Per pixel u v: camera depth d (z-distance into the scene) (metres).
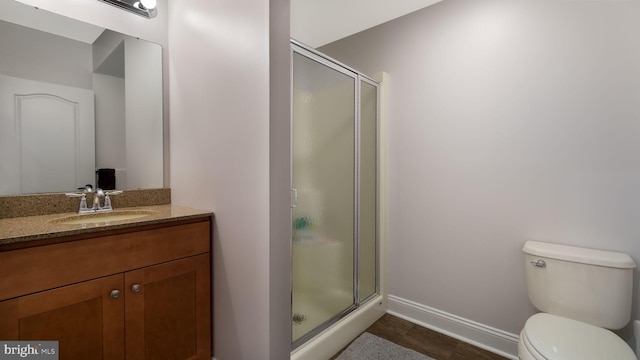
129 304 1.21
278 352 1.30
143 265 1.26
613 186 1.41
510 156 1.70
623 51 1.38
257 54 1.26
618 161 1.40
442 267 1.98
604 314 1.31
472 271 1.86
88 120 1.58
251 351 1.33
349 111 1.95
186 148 1.70
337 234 1.88
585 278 1.35
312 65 1.67
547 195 1.59
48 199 1.45
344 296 1.93
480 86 1.81
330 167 1.81
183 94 1.71
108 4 1.62
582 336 1.18
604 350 1.08
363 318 1.98
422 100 2.06
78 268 1.08
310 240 1.68
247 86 1.31
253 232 1.31
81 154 1.56
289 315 1.36
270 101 1.23
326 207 1.79
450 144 1.94
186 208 1.65
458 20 1.89
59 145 1.50
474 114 1.83
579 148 1.50
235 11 1.36
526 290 1.66
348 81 1.93
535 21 1.62
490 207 1.78
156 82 1.79
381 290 2.21
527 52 1.64
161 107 1.81
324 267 1.78
